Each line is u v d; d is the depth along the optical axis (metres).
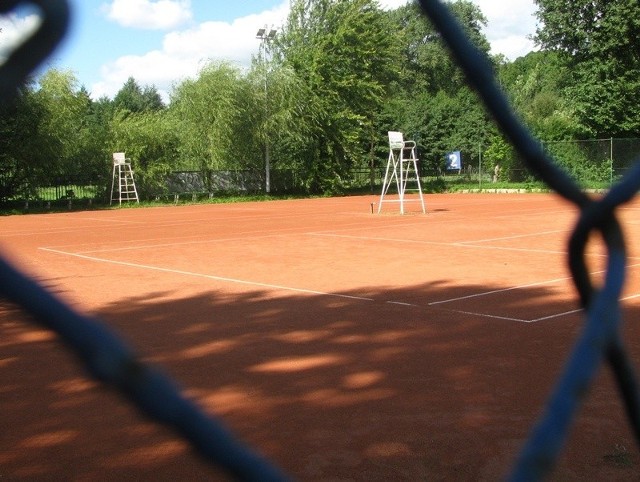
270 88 42.91
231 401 6.06
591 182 35.22
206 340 8.33
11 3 0.64
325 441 5.12
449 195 45.53
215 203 42.25
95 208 38.88
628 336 8.09
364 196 46.97
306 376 6.78
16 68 0.65
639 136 41.41
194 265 15.01
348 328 8.84
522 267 14.08
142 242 19.91
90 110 44.06
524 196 42.69
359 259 15.60
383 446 5.02
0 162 35.69
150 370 0.67
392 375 6.76
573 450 4.88
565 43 40.50
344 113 45.25
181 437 0.71
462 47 1.02
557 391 0.97
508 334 8.41
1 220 30.73
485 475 4.54
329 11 44.84
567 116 45.19
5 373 7.02
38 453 4.99
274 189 46.47
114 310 10.27
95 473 4.64
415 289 11.66
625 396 1.18
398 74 46.62
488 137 54.00
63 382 6.68
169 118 43.28
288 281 12.69
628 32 38.03
